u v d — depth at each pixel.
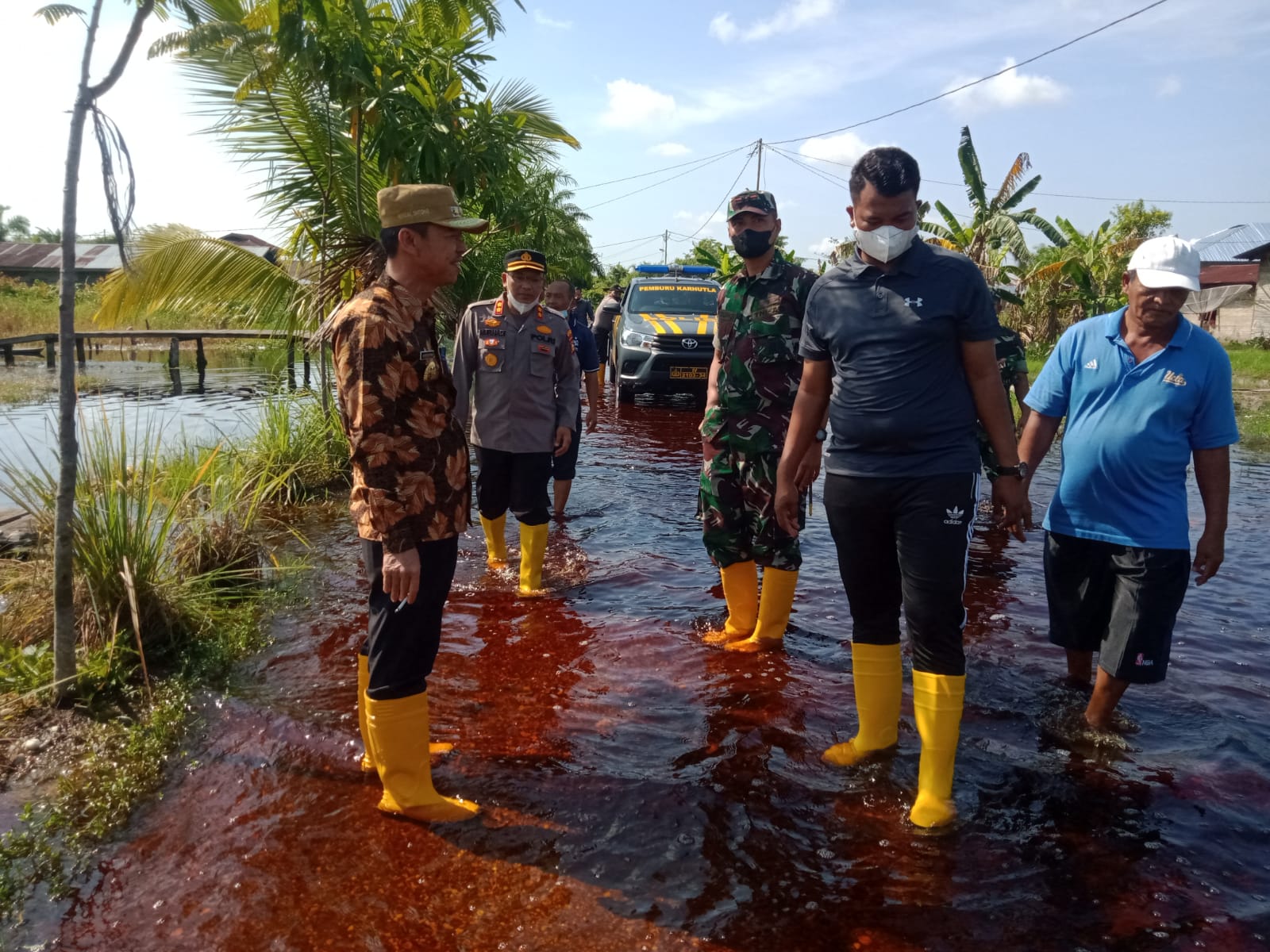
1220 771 2.98
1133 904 2.32
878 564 2.92
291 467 6.88
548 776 2.95
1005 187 20.08
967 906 2.32
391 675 2.66
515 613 4.55
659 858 2.51
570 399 5.08
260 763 3.02
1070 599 3.41
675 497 7.25
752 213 3.76
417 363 2.56
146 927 2.21
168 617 3.96
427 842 2.58
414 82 7.43
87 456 4.28
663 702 3.53
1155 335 3.08
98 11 3.23
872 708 3.06
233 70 6.99
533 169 11.96
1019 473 2.77
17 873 2.41
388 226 2.58
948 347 2.69
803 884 2.41
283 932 2.20
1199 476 3.12
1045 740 3.21
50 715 3.30
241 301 8.03
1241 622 4.41
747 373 3.91
